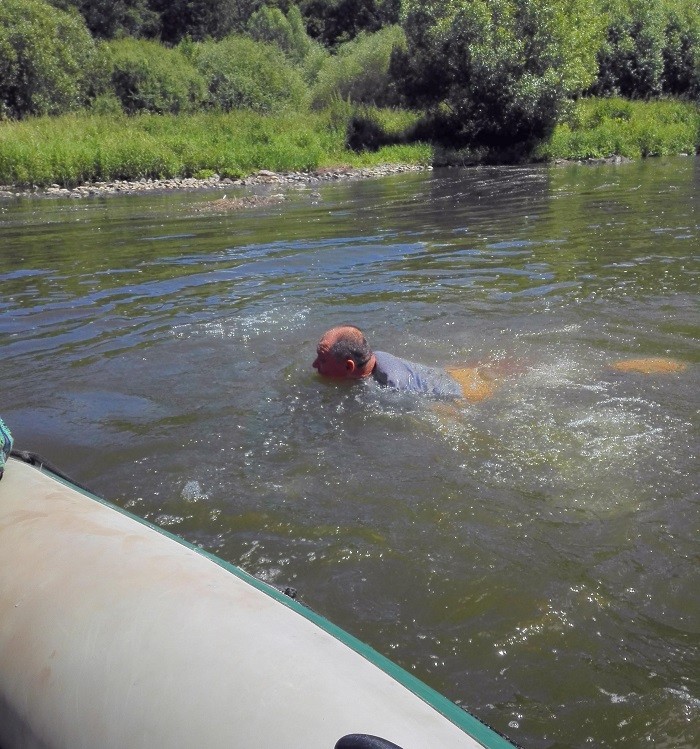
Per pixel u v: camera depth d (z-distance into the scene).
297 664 1.73
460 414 4.34
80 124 24.38
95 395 4.77
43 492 2.56
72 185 19.75
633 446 3.91
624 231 10.14
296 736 1.56
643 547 3.12
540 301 6.56
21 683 1.87
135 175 20.72
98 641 1.87
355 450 3.97
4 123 24.08
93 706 1.75
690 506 3.38
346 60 33.78
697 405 4.35
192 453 3.98
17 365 5.36
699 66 32.00
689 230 9.99
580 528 3.25
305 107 32.09
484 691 2.43
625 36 31.69
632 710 2.33
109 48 29.95
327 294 7.04
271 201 15.80
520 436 4.06
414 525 3.30
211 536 3.28
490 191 16.16
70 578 2.07
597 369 4.94
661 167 20.58
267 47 34.75
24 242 11.05
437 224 11.52
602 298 6.61
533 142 25.33
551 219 11.56
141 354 5.49
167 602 1.95
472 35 25.62
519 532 3.24
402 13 27.47
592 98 29.81
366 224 11.81
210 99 30.58
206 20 48.06
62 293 7.52
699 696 2.38
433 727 1.58
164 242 10.63
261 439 4.12
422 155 24.44
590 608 2.79
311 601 2.86
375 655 1.88
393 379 4.72
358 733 1.53
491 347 5.42
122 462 3.92
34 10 27.53
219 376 5.02
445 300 6.68
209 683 1.70
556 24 24.92
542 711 2.34
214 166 21.56
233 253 9.52
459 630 2.70
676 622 2.71
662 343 5.41
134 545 2.22
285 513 3.41
